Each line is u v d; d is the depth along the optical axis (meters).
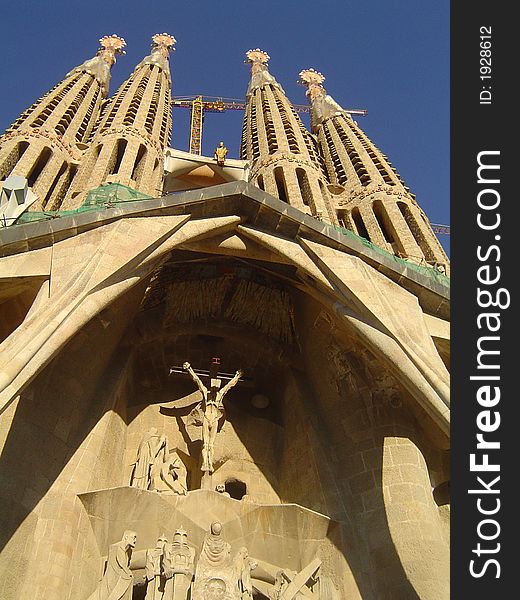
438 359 18.09
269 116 50.28
